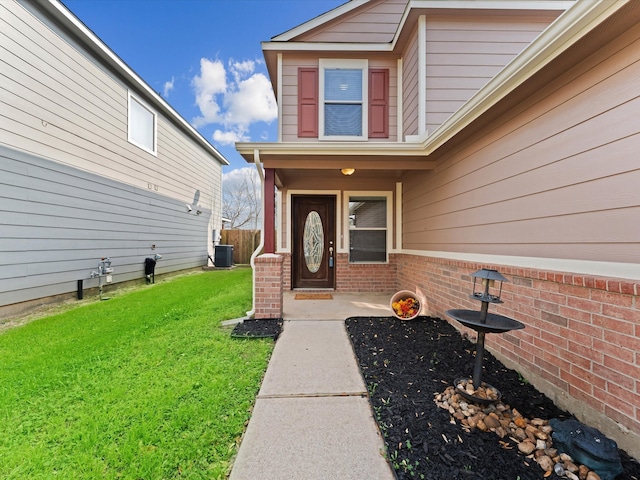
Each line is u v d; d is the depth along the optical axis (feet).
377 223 20.15
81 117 18.63
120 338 11.05
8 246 14.37
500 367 8.50
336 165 13.71
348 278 19.88
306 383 7.78
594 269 6.07
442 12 14.35
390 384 7.57
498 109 8.63
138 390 7.41
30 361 9.13
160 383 7.74
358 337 10.87
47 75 16.34
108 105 20.99
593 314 5.99
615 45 5.68
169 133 29.55
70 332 11.86
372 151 12.74
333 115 18.33
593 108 6.11
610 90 5.78
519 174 8.25
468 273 10.69
